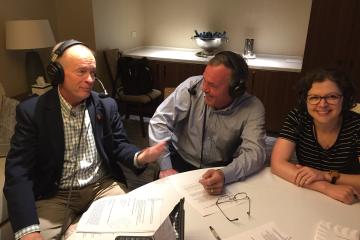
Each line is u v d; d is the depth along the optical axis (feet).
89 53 4.54
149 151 4.87
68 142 4.80
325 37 10.11
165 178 4.36
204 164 5.75
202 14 13.21
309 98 4.38
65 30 11.76
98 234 3.30
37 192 4.88
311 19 10.06
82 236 3.28
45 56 11.16
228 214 3.61
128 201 3.82
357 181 4.17
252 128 5.04
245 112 5.23
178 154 5.97
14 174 4.38
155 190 4.05
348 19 9.74
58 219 4.66
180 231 2.99
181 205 3.33
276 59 12.31
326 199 3.93
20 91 10.37
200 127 5.55
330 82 4.22
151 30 14.30
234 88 4.85
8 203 4.20
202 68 11.69
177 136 5.97
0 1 9.25
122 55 12.64
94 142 5.03
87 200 5.09
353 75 10.19
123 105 12.68
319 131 4.69
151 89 11.93
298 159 4.98
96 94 5.12
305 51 10.41
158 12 13.87
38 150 4.66
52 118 4.63
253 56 12.34
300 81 4.68
